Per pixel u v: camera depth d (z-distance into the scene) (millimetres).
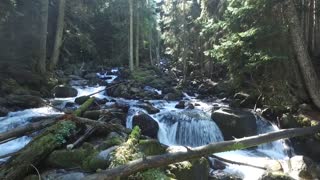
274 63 13492
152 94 20609
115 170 6129
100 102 16156
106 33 42531
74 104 15516
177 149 7777
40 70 21406
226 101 18812
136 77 28141
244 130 12508
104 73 31734
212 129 12953
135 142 7824
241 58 13703
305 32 17828
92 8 36656
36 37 23016
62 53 30859
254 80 14539
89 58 38781
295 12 13289
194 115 13859
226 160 8938
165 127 13273
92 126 9852
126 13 38094
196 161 7617
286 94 13727
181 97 20688
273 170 9383
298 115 12922
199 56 31609
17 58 21172
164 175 6691
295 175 9219
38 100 15328
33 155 7492
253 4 13289
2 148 9977
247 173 9500
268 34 12984
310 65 13469
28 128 8508
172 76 31812
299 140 11562
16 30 22328
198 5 31844
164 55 52312
